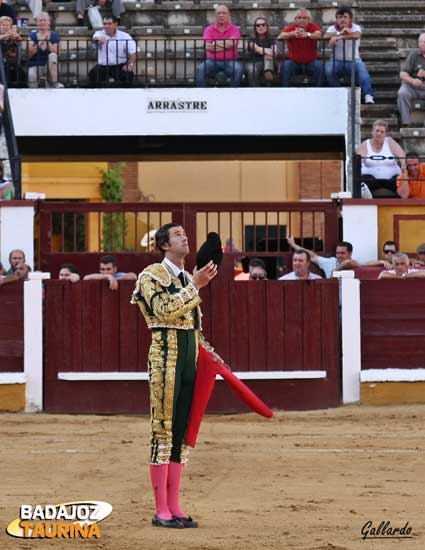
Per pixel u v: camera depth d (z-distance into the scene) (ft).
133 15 157.58
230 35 139.13
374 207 117.80
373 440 81.66
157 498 53.16
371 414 96.22
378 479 66.23
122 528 52.31
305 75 137.59
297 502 59.16
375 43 155.12
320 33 136.36
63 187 186.50
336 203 118.93
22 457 74.74
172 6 156.97
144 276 53.42
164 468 53.06
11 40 137.18
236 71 136.87
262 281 102.53
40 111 135.13
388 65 151.12
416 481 65.57
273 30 154.51
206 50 138.72
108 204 118.62
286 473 68.44
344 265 111.45
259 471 69.15
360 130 135.95
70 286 102.32
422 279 103.60
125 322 102.32
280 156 149.38
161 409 52.90
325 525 53.06
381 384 102.58
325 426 89.81
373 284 103.55
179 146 149.38
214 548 48.14
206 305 102.01
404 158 121.60
